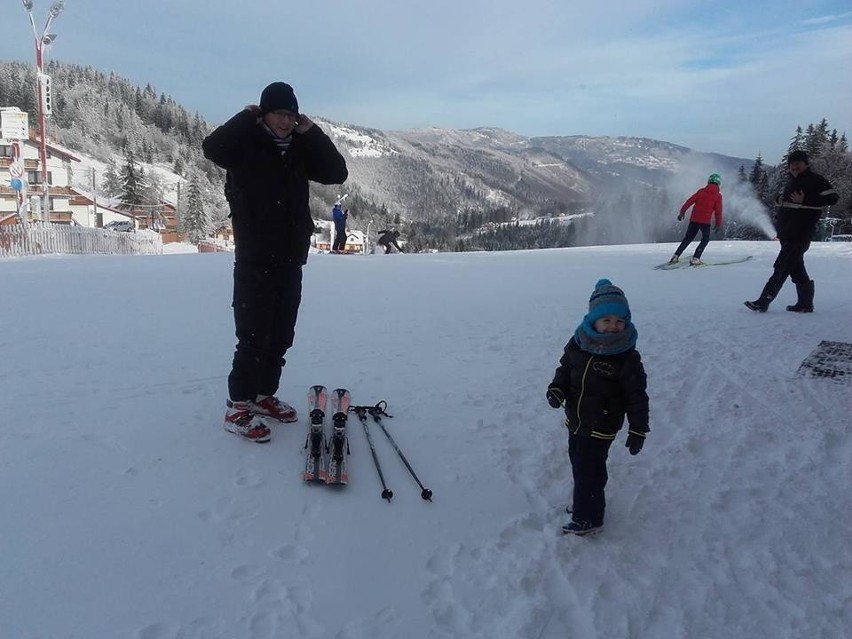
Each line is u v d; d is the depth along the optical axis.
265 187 3.39
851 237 28.84
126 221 56.88
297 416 4.00
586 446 2.98
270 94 3.32
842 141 43.28
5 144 50.03
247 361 3.54
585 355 3.00
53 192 53.31
